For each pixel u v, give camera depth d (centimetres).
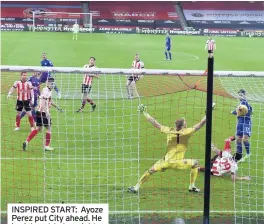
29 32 5381
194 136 1302
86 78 1508
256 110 1538
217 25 6819
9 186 945
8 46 3734
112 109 1567
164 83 939
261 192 959
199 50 4006
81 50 3653
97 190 939
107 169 1053
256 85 1505
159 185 977
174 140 921
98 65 2812
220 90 1128
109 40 4697
